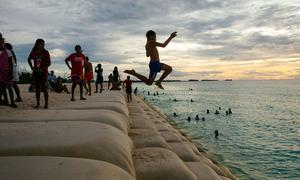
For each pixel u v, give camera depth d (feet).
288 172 36.73
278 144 54.54
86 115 24.56
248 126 79.15
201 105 146.10
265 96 269.85
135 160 17.81
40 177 11.25
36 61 32.89
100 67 67.67
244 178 33.83
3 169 12.00
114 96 53.67
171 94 276.21
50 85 73.46
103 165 12.95
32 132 17.62
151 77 20.67
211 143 52.26
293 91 409.08
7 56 32.30
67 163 12.70
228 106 147.54
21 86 99.81
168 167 16.62
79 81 44.19
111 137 17.10
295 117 105.50
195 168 19.85
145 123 33.94
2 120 23.06
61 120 23.24
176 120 82.84
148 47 20.92
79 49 43.80
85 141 15.71
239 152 46.52
